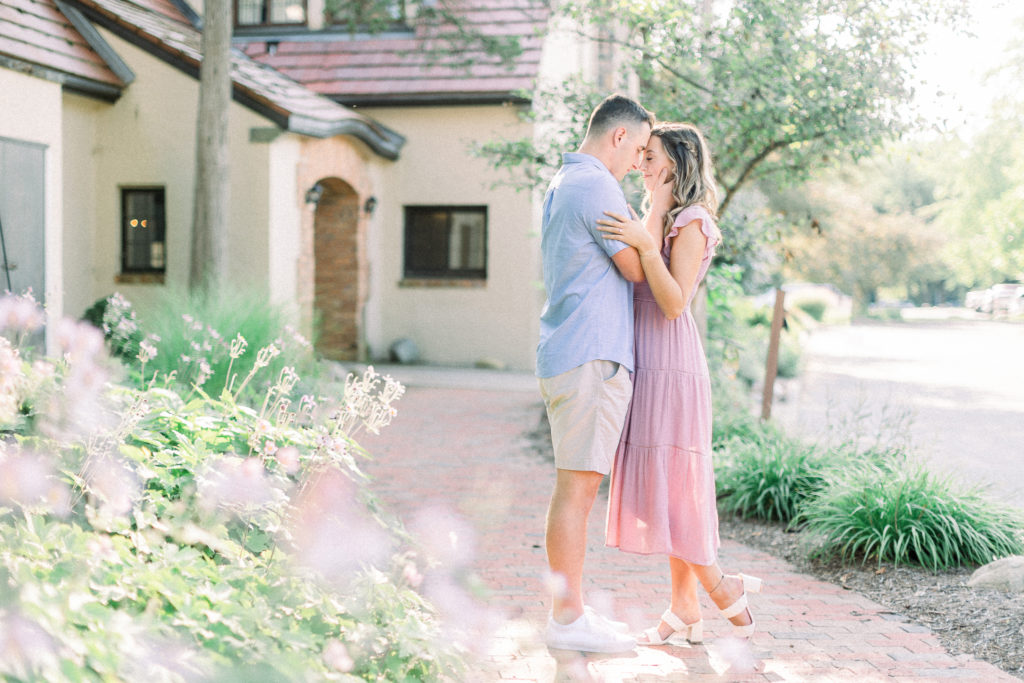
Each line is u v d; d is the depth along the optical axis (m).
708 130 7.25
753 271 18.95
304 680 2.22
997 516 4.80
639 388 3.33
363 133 13.22
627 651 3.35
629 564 4.73
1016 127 17.73
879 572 4.48
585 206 3.14
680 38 6.99
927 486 4.91
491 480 6.77
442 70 14.30
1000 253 20.86
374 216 14.72
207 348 5.94
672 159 3.35
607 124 3.30
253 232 11.90
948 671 3.22
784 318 7.75
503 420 9.70
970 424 9.66
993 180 19.25
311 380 6.67
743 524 5.57
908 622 3.82
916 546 4.49
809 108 6.80
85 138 12.07
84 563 2.27
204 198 9.68
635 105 3.34
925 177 46.09
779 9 6.56
